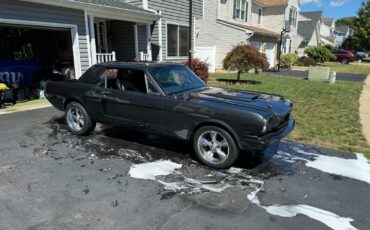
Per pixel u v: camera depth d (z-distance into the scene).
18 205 2.99
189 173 3.80
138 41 12.52
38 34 11.67
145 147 4.73
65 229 2.60
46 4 8.05
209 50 18.78
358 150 4.72
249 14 24.16
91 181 3.54
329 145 4.96
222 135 3.79
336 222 2.77
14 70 9.21
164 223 2.71
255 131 3.54
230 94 4.41
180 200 3.12
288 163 4.17
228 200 3.13
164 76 4.55
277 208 2.99
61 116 6.75
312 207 3.03
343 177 3.74
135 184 3.47
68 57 11.43
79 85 5.16
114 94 4.68
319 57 30.84
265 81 13.92
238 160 4.25
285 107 4.10
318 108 7.89
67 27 8.84
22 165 3.99
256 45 22.17
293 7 29.27
